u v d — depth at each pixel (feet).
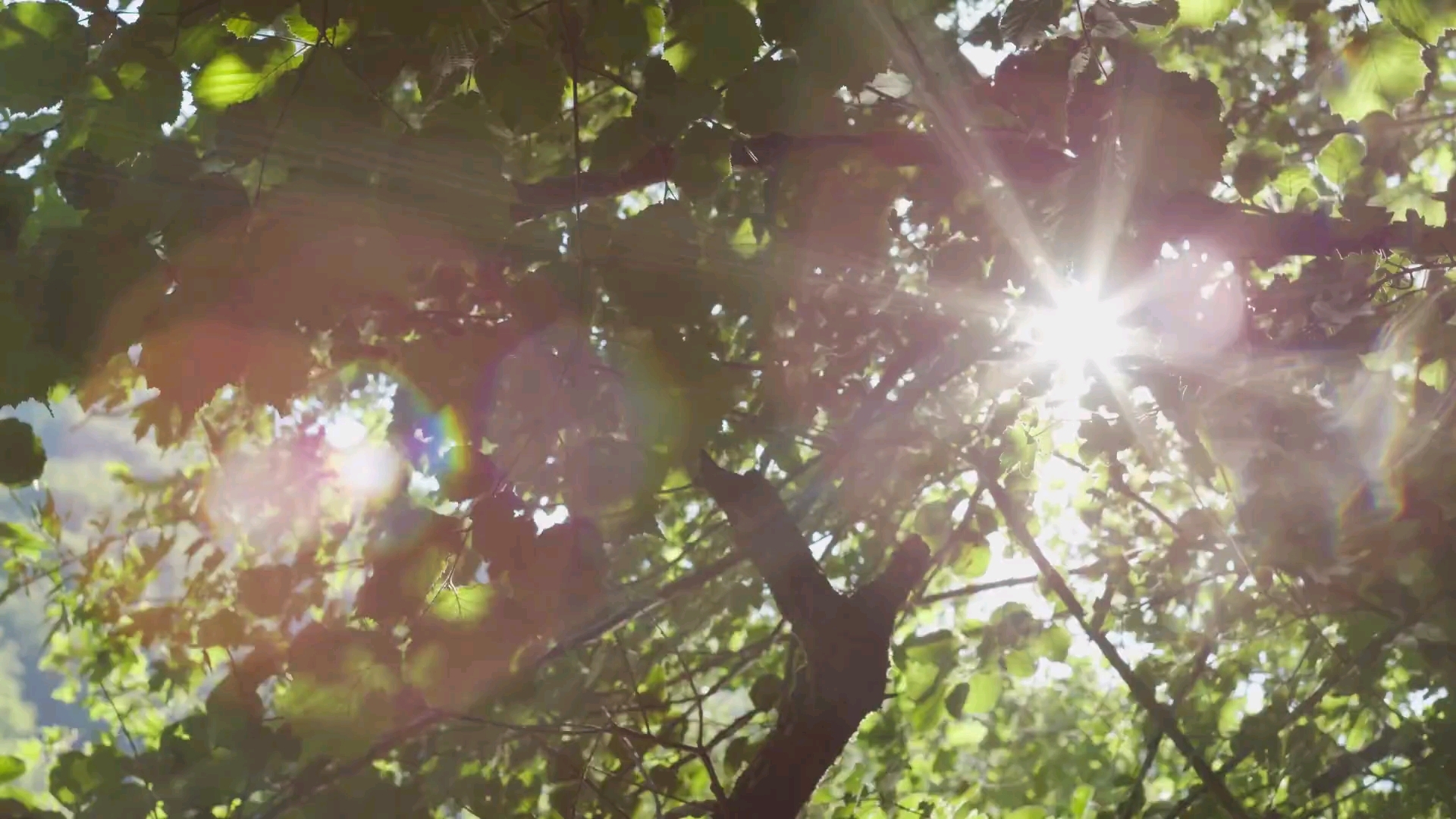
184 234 5.73
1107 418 12.51
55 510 14.98
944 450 14.60
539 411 6.85
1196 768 14.08
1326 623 16.15
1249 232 9.31
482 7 7.04
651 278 7.06
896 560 11.87
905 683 15.08
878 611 11.37
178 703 18.24
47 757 16.75
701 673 16.37
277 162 6.50
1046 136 8.53
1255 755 15.05
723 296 8.57
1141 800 16.24
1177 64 14.32
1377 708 15.56
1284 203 13.26
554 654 11.32
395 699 7.75
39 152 7.08
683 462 7.16
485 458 6.64
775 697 13.80
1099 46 7.75
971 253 12.09
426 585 6.76
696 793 14.80
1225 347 10.08
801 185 8.96
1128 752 20.15
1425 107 14.96
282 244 5.86
